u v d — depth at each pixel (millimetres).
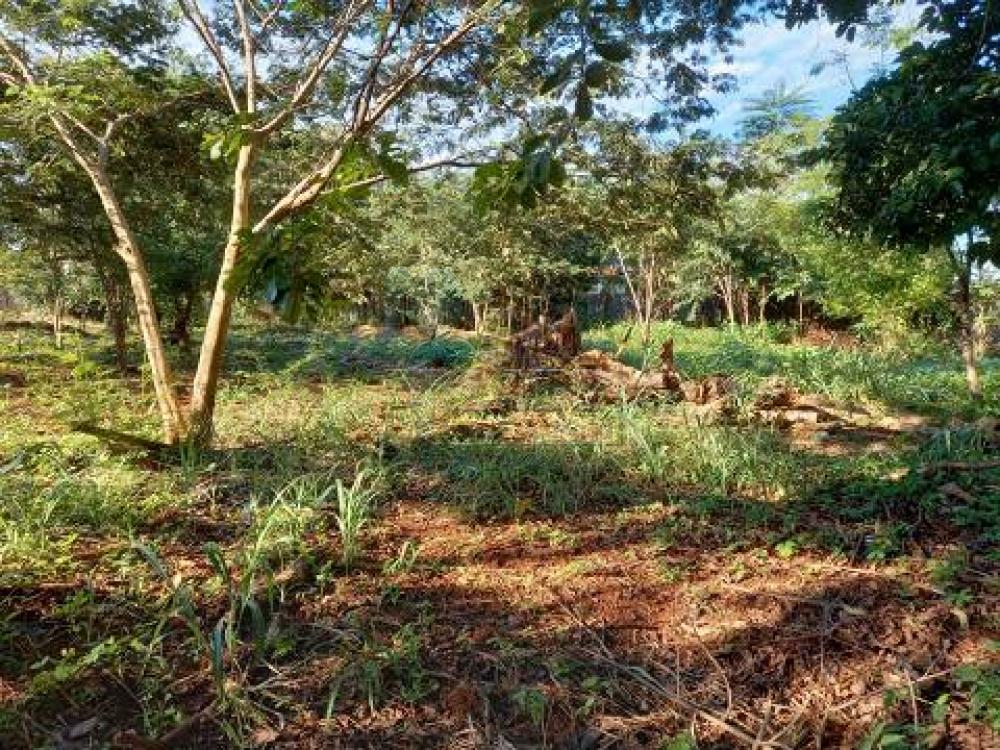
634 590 3068
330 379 8477
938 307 11445
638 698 2365
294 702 2346
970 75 3924
